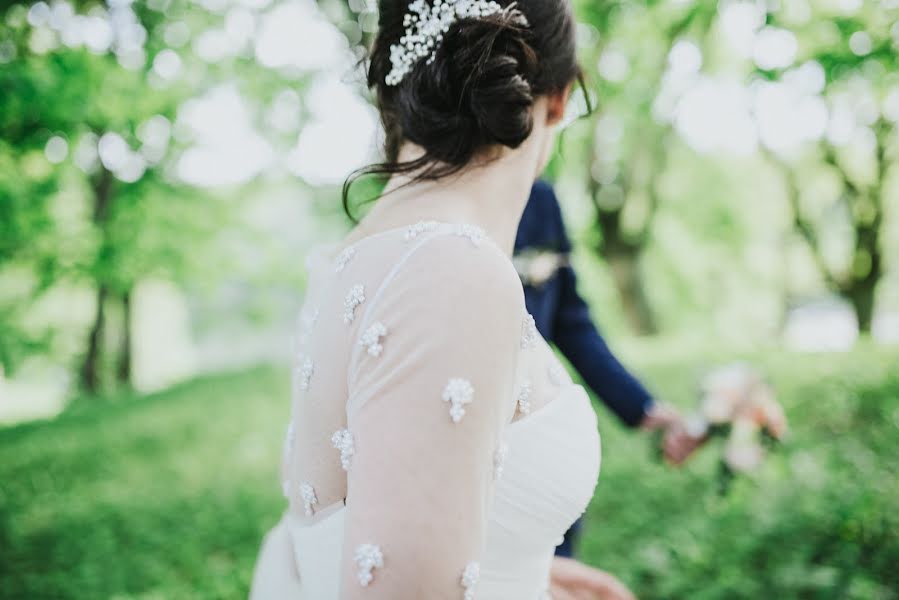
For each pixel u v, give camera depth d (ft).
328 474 3.19
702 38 27.22
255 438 29.53
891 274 60.64
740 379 8.95
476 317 2.75
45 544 19.13
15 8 26.21
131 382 61.36
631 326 52.90
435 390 2.66
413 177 3.39
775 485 14.84
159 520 20.31
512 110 3.21
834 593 10.50
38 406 79.36
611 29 32.17
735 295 78.48
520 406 3.39
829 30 16.63
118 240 45.29
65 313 58.34
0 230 36.19
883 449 16.56
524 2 3.48
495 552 3.40
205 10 34.19
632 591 12.20
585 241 55.72
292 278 60.70
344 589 2.61
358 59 4.01
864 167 50.14
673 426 7.34
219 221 51.72
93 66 30.30
